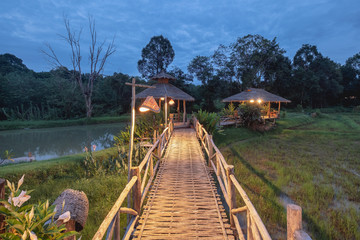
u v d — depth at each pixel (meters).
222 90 43.50
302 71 53.09
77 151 14.99
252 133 19.42
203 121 16.77
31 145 17.09
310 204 6.34
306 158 11.77
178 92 19.69
